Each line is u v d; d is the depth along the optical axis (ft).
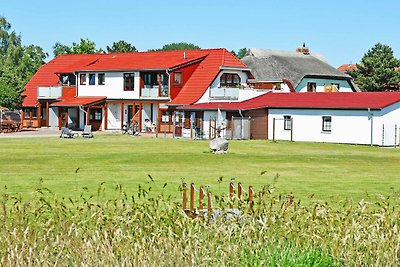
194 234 41.39
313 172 120.26
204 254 39.34
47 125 294.87
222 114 233.76
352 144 203.72
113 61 291.79
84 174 112.47
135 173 115.14
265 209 45.50
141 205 47.70
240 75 272.10
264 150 172.86
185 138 227.40
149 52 294.25
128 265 38.32
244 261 38.27
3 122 259.39
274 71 302.45
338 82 312.91
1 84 275.18
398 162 143.33
